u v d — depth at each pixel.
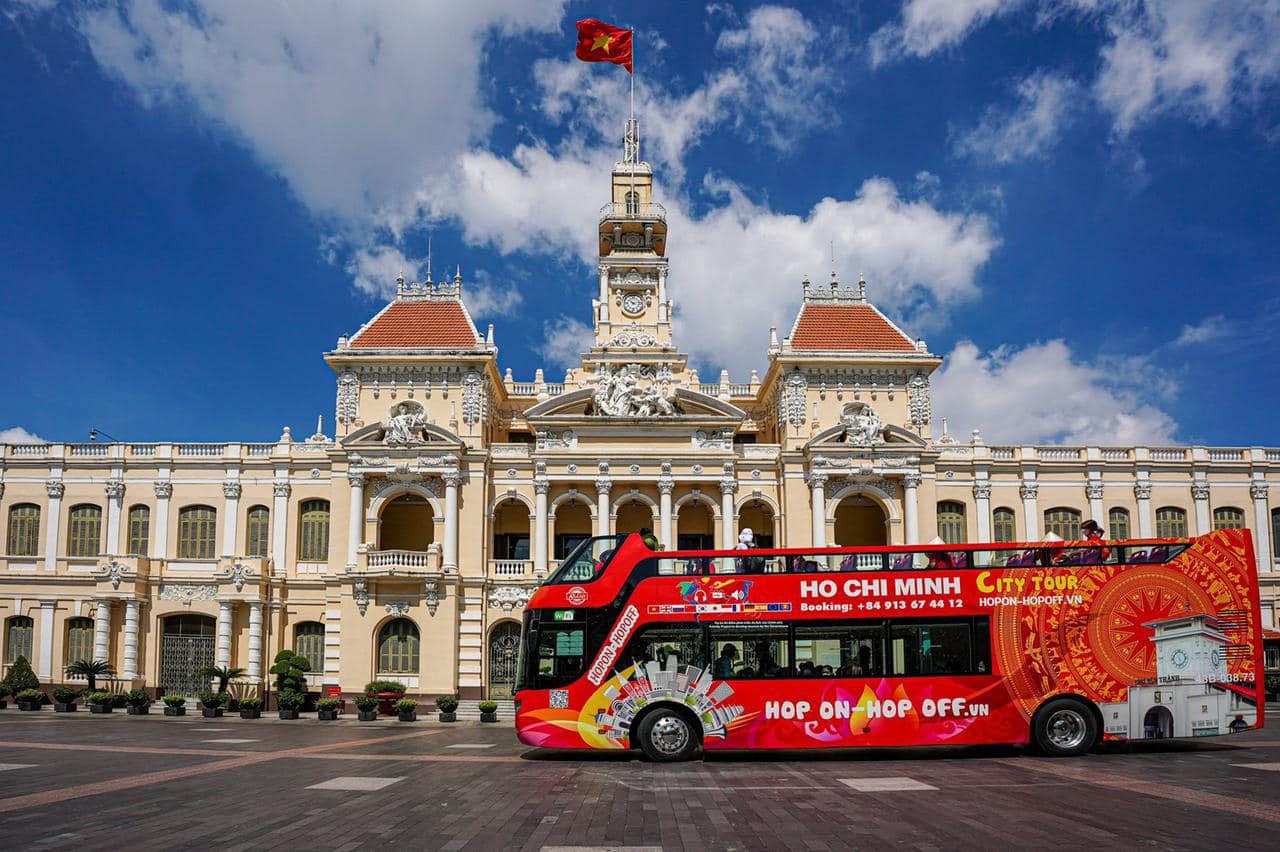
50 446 68.25
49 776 25.89
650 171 78.25
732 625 29.50
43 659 65.06
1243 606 29.64
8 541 67.38
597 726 29.20
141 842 16.86
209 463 68.00
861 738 28.75
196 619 65.50
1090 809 19.75
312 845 16.61
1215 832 17.41
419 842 16.84
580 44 78.75
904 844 16.55
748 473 66.69
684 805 20.64
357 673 60.78
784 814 19.47
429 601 61.47
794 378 66.81
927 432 66.75
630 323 74.75
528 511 67.25
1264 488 68.88
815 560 29.78
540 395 72.19
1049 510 68.56
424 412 65.12
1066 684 29.02
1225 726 29.08
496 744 37.22
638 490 65.75
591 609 29.89
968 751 31.22
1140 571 29.64
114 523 67.19
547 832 17.72
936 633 29.28
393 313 68.69
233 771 27.06
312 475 67.38
